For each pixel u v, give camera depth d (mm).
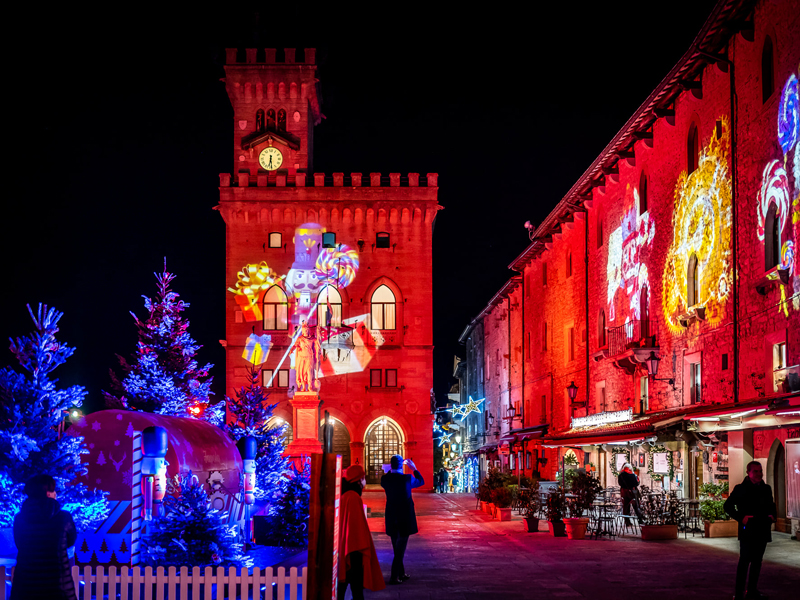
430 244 58438
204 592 11242
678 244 29766
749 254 24000
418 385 57562
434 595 13883
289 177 58844
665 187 31219
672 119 30406
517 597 13695
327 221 58344
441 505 38281
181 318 24125
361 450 57031
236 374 56719
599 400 39812
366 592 14203
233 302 57375
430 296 58156
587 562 17938
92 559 13914
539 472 49906
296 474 19766
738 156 24828
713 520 22781
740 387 24578
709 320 26953
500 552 19875
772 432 22047
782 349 22391
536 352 53938
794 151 21031
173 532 14148
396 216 58469
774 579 15141
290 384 56750
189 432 18078
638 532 24625
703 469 26391
